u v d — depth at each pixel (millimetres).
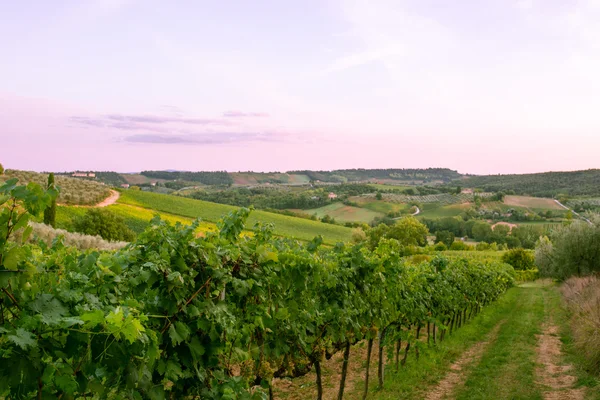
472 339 14031
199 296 4133
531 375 9727
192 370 3885
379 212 114500
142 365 3000
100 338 2699
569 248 27891
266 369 5297
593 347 10062
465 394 8477
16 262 2365
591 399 7844
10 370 2344
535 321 17562
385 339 9102
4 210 2307
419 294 10961
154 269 3523
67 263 3281
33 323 2363
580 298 17094
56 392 2594
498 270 26625
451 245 80562
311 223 84062
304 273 5688
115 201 68750
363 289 7879
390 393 8469
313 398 8312
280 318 5242
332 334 6766
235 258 4535
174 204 74750
